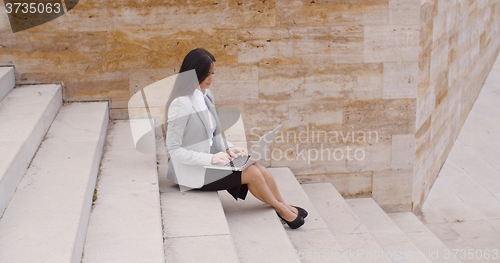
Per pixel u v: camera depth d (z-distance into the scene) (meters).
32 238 1.92
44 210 2.16
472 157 6.39
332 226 3.68
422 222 4.69
